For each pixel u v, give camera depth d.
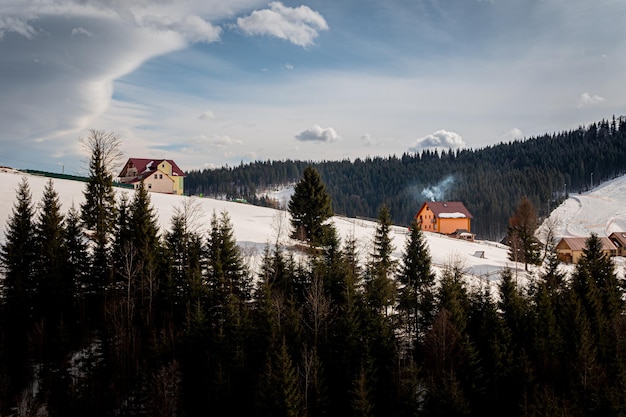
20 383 31.23
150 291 34.09
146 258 37.59
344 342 32.97
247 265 43.06
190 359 32.06
